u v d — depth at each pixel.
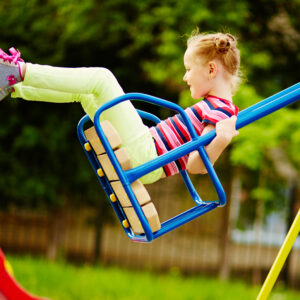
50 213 11.81
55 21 10.45
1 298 3.81
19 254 11.63
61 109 11.34
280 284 11.01
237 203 11.98
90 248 12.54
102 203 11.84
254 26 9.42
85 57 10.98
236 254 12.52
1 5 10.82
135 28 9.52
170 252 12.11
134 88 11.17
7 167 11.31
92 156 3.36
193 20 8.57
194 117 3.29
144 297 8.62
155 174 3.33
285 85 10.26
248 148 8.05
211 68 3.28
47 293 8.35
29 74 2.97
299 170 10.12
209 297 8.97
